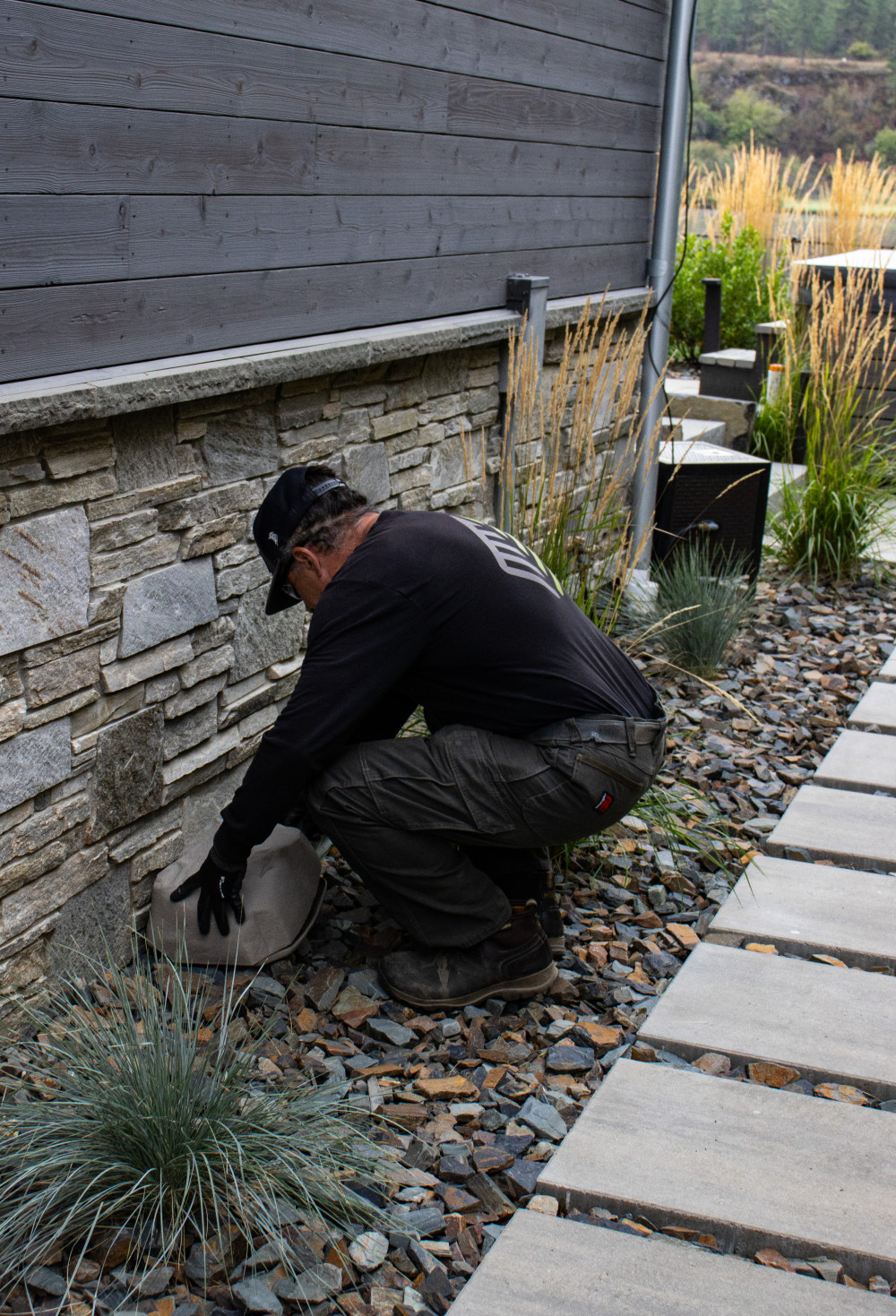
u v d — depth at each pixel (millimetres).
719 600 4578
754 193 10742
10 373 2193
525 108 3988
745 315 9844
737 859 3215
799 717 4176
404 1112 2182
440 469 3877
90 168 2289
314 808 2428
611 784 2381
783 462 7012
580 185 4492
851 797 3553
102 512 2408
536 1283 1790
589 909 2939
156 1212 1897
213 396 2635
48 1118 1987
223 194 2680
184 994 2223
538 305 4102
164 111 2457
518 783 2354
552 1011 2531
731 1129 2143
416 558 2287
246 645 2986
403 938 2768
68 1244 1864
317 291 3090
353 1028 2432
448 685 2389
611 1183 1994
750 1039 2406
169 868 2734
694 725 4059
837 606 5402
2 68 2055
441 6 3408
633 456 4262
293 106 2859
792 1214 1934
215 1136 1953
